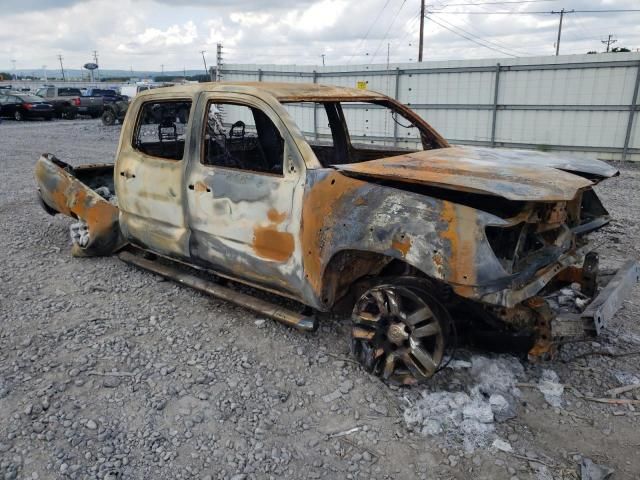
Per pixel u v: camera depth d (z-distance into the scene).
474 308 3.19
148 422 2.93
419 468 2.59
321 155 5.16
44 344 3.77
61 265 5.42
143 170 4.49
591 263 3.79
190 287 4.59
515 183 2.79
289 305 4.20
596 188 9.41
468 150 3.94
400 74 15.88
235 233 3.81
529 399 3.10
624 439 2.77
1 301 4.52
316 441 2.79
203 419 2.96
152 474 2.55
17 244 6.14
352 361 3.50
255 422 2.93
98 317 4.20
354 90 4.39
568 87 13.38
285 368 3.45
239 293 4.16
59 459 2.65
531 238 3.22
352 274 3.51
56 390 3.21
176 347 3.72
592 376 3.33
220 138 4.18
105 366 3.49
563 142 13.84
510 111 14.38
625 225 6.79
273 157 4.54
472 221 2.69
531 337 3.16
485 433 2.80
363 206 3.07
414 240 2.82
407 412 2.96
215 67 19.50
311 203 3.31
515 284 2.70
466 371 3.35
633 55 12.38
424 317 3.00
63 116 30.02
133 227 4.85
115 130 22.20
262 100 3.64
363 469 2.59
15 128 23.06
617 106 12.88
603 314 3.01
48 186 5.68
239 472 2.57
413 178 2.91
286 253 3.54
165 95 4.37
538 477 2.51
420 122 4.72
